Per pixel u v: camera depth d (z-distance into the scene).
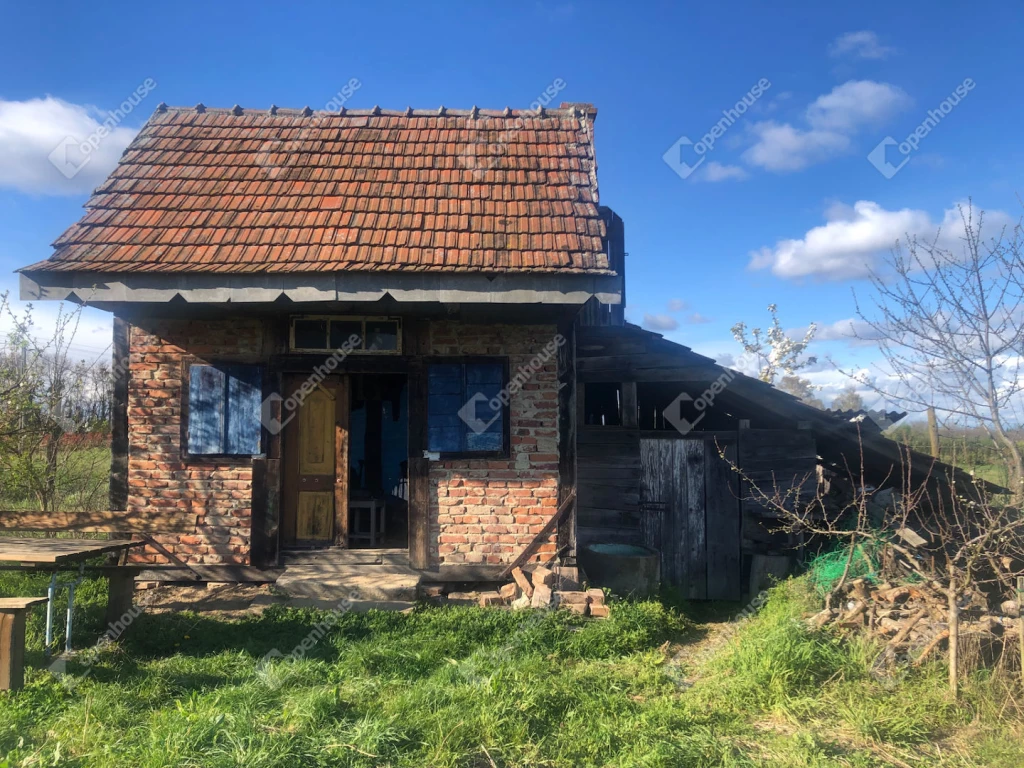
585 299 6.60
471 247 7.05
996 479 6.48
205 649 5.88
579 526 9.05
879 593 6.03
